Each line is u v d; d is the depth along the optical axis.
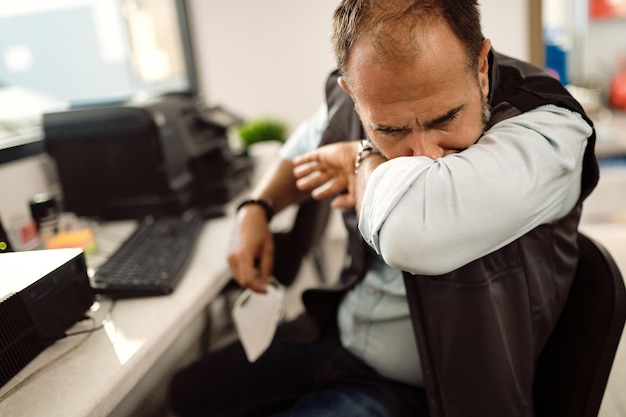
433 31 0.62
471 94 0.67
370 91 0.66
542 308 0.75
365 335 0.93
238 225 1.12
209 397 1.16
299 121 2.52
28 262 0.82
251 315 1.09
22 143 1.46
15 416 0.64
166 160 1.39
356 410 0.85
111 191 1.43
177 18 2.40
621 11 3.06
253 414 1.17
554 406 0.81
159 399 1.59
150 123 1.36
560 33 3.27
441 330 0.74
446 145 0.71
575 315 0.78
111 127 1.37
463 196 0.65
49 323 0.78
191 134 1.56
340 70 0.73
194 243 1.17
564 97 0.74
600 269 0.75
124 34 2.44
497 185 0.64
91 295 0.88
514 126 0.70
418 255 0.66
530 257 0.73
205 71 2.51
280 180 1.16
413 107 0.65
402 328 0.88
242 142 2.10
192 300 0.92
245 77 2.49
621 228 1.75
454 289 0.72
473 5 0.65
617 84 3.17
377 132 0.71
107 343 0.79
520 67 0.83
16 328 0.72
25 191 1.47
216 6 2.41
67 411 0.64
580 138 0.70
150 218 1.40
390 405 0.85
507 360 0.72
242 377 1.13
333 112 1.00
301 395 1.11
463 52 0.64
